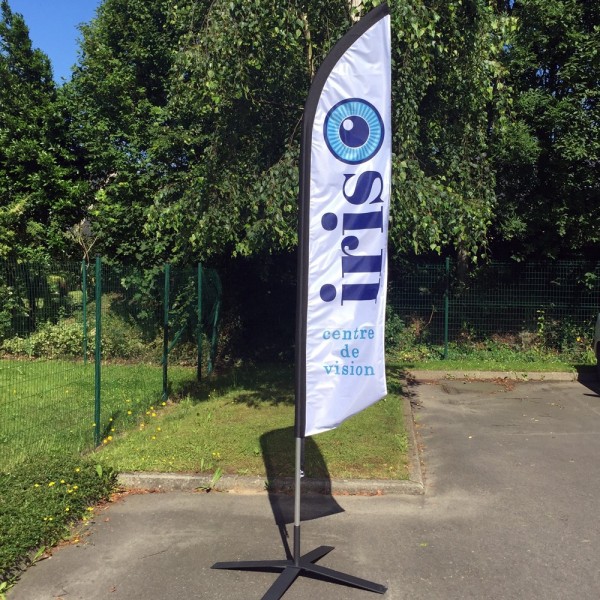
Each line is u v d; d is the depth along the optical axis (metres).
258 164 7.28
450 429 7.05
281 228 6.22
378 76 3.60
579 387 9.48
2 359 8.84
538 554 3.96
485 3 7.67
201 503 4.84
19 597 3.52
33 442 6.03
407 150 6.35
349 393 3.68
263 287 11.77
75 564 3.88
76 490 4.68
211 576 3.74
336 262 3.63
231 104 6.82
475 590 3.54
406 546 4.09
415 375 10.28
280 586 3.54
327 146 3.59
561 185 10.78
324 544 4.13
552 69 11.13
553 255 11.24
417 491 5.02
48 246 11.71
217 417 7.11
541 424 7.27
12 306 8.92
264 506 4.78
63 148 12.30
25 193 12.06
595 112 10.28
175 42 11.79
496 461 5.86
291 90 7.26
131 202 11.49
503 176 11.16
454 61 6.88
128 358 10.20
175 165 11.40
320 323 3.65
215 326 10.64
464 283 12.01
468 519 4.51
